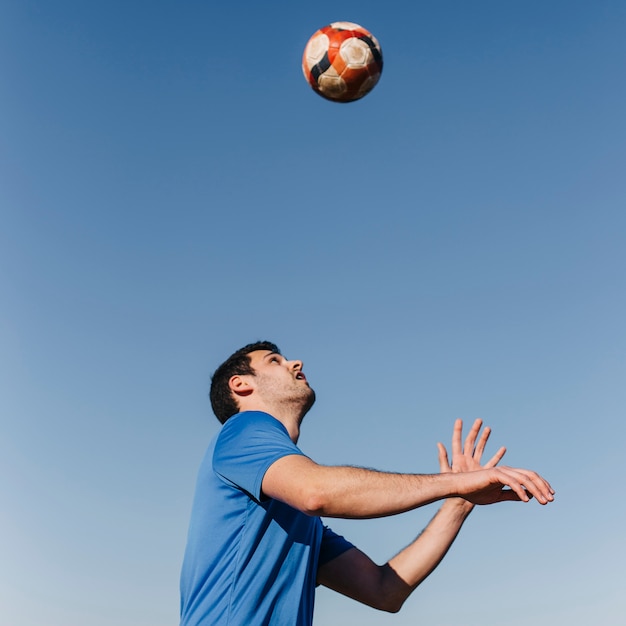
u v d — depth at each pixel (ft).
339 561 16.15
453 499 16.75
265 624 13.46
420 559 16.05
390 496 12.24
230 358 17.31
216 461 14.11
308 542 14.39
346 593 16.25
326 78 20.92
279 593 13.73
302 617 13.98
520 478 12.50
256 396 16.58
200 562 13.92
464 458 16.20
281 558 13.85
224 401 16.85
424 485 12.44
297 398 16.69
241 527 13.79
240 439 14.11
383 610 16.11
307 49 21.40
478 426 16.55
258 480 13.19
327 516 12.50
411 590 16.01
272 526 13.85
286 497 12.73
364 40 20.99
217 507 14.08
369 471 12.57
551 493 12.37
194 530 14.33
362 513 12.24
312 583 14.83
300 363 17.19
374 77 21.09
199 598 13.78
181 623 14.20
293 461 12.99
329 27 21.45
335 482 12.30
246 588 13.52
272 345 17.53
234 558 13.66
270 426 14.29
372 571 16.05
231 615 13.38
